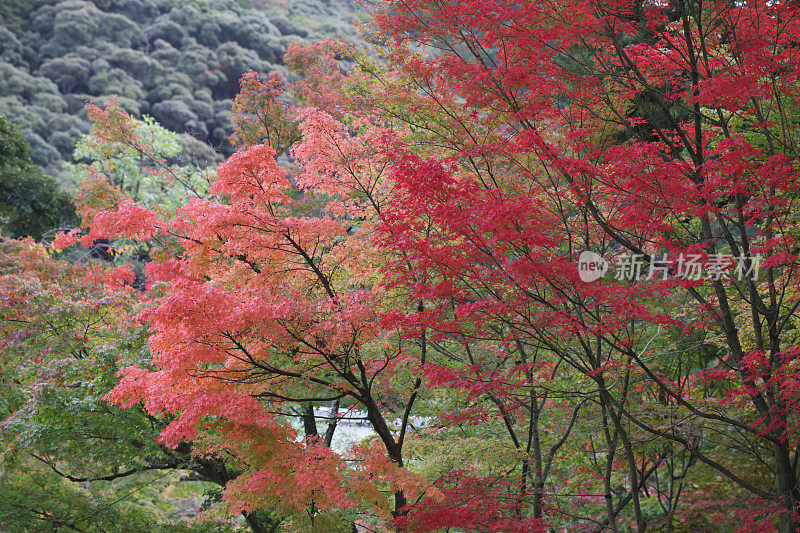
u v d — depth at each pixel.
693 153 6.48
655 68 7.08
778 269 7.21
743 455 8.99
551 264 5.61
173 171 17.19
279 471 6.54
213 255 8.00
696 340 9.41
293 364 7.99
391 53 8.44
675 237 6.66
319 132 8.16
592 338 8.76
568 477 10.08
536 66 6.71
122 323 9.44
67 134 35.97
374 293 7.20
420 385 8.90
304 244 7.54
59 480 11.41
